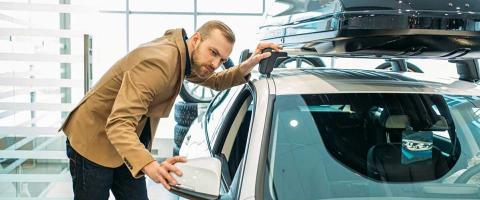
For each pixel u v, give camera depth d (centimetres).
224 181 162
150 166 152
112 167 206
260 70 195
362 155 166
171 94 188
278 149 154
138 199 226
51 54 320
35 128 331
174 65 175
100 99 195
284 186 144
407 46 170
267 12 254
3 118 329
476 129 180
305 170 152
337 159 162
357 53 187
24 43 320
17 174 346
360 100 178
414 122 178
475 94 188
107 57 796
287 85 183
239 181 145
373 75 206
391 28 159
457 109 185
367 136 172
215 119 250
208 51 180
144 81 165
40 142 340
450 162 172
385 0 160
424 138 176
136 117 164
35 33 315
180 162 149
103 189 207
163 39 186
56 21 321
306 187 147
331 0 170
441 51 173
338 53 192
